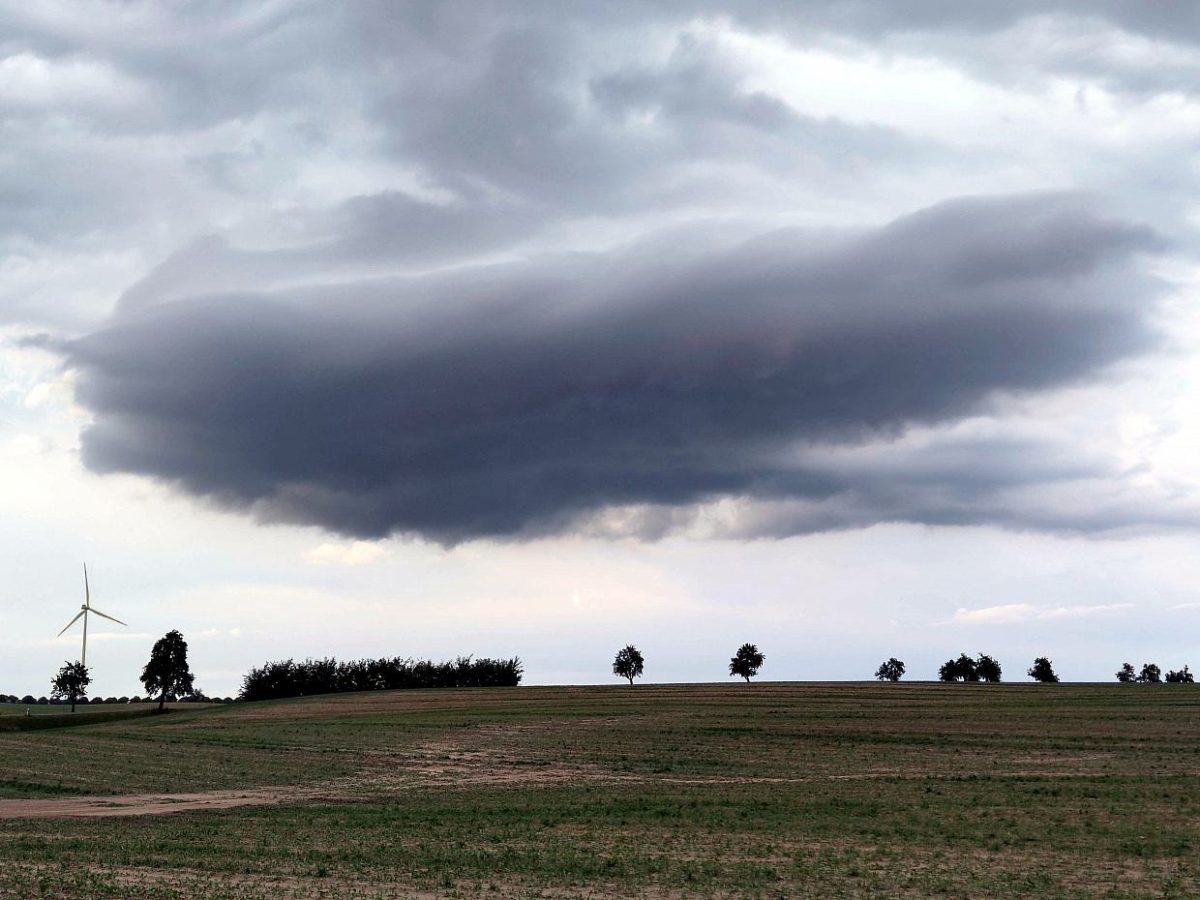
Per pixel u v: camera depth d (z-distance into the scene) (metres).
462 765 80.38
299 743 95.56
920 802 54.97
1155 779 61.97
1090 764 70.44
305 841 45.78
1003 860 39.06
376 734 101.50
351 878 36.59
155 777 75.31
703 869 37.88
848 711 110.00
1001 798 55.56
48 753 89.19
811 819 49.84
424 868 38.56
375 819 53.47
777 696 131.25
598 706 122.94
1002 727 92.38
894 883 35.19
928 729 92.56
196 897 32.56
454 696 146.62
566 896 33.47
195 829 50.50
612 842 44.41
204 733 105.62
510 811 55.47
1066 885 34.62
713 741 90.06
